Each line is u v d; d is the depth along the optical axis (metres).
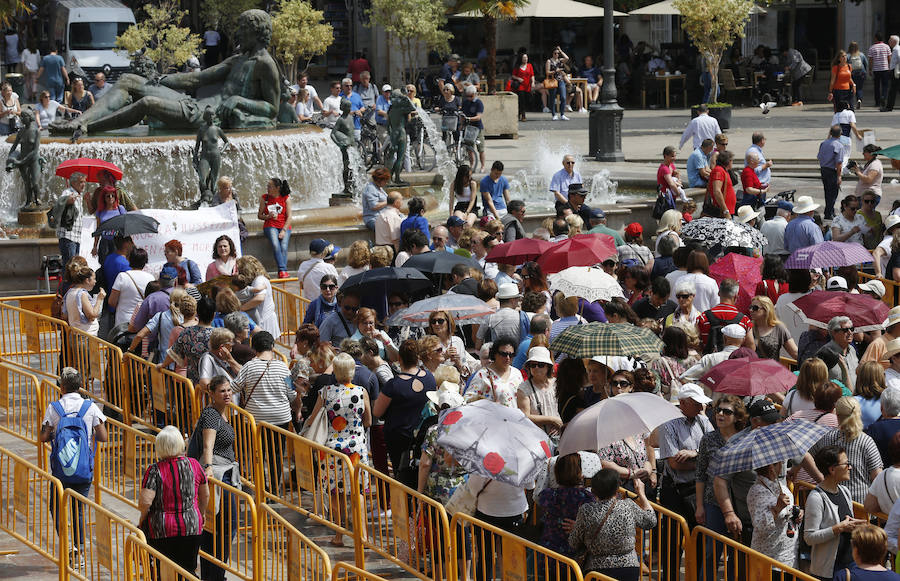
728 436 16.08
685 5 62.56
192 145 40.12
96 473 19.67
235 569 16.92
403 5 74.56
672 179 38.56
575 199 31.58
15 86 73.75
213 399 17.72
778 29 85.38
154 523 15.48
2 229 37.16
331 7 91.31
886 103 68.19
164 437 15.64
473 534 14.80
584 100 81.69
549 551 13.54
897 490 15.41
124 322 24.34
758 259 26.77
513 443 15.17
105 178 30.97
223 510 16.56
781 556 15.33
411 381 18.22
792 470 16.83
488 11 66.31
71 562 17.00
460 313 20.77
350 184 40.59
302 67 89.94
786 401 18.00
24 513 17.47
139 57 42.94
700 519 16.02
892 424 17.11
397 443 18.17
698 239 28.19
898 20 83.31
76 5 78.81
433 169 49.56
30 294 33.16
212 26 86.19
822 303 21.47
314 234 35.59
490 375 18.27
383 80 87.38
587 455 15.95
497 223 27.84
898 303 28.88
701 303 24.00
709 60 64.06
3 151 40.59
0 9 53.03
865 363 18.64
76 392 18.72
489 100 64.75
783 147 55.53
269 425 18.61
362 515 16.77
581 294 22.06
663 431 16.78
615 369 18.62
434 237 27.27
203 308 21.00
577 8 72.25
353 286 22.66
